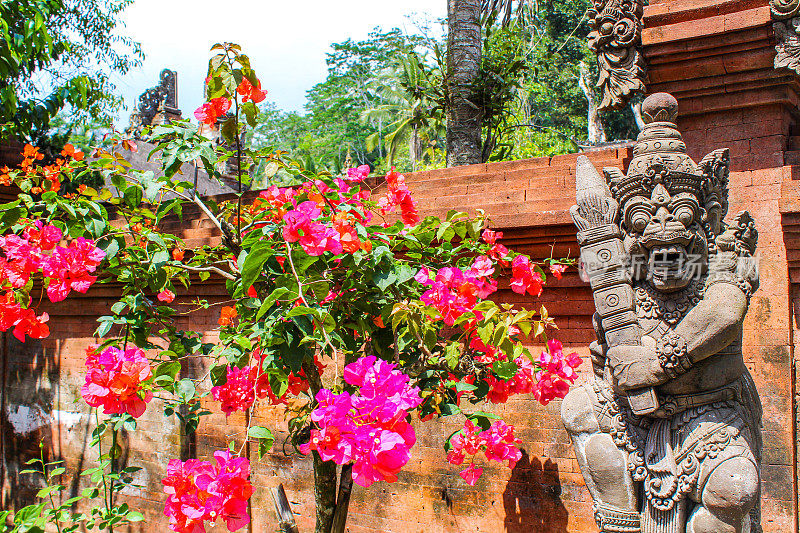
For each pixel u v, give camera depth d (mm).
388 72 27797
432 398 3656
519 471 4863
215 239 5996
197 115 3385
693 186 3027
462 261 3965
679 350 2879
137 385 2896
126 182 3502
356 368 2332
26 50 7801
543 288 4828
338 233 2932
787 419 3963
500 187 5070
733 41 4117
